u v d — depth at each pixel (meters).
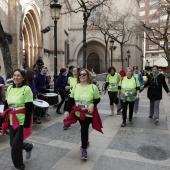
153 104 7.95
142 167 4.11
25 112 3.63
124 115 6.97
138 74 8.95
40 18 21.48
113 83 8.33
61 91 8.47
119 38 35.34
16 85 3.75
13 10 16.16
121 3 34.16
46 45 25.97
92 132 6.23
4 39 9.52
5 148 4.91
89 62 37.94
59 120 7.57
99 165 4.16
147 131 6.43
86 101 4.28
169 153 4.79
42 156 4.53
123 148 5.04
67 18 34.00
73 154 4.65
